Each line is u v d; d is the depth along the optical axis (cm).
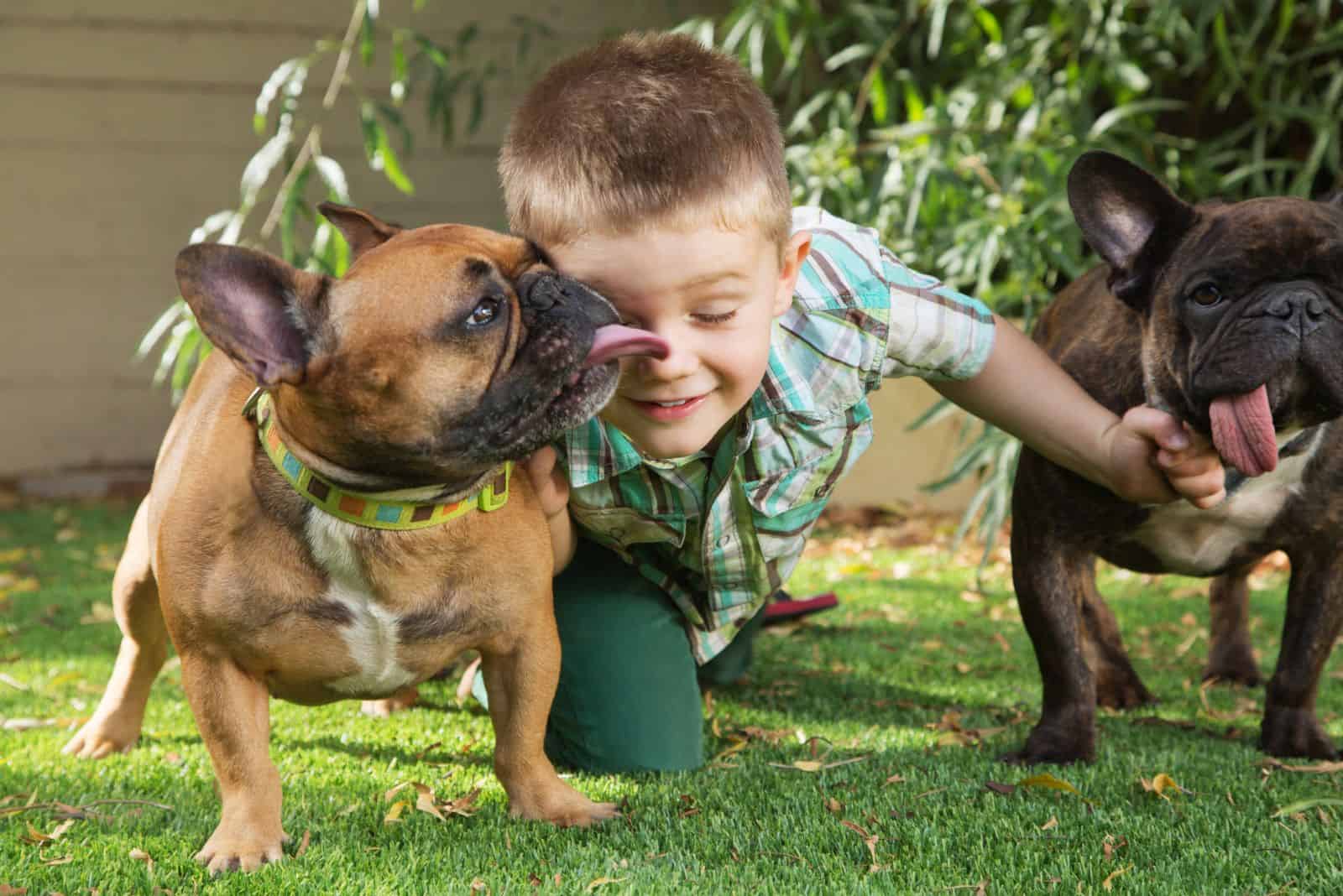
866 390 263
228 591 214
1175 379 254
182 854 219
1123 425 254
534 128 217
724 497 262
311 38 785
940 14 601
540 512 237
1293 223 244
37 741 302
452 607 224
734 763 278
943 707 330
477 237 212
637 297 205
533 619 232
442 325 199
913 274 267
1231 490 267
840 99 646
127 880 208
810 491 272
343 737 305
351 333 199
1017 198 575
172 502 220
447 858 217
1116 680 332
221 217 547
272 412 215
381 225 256
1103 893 197
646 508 264
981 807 239
